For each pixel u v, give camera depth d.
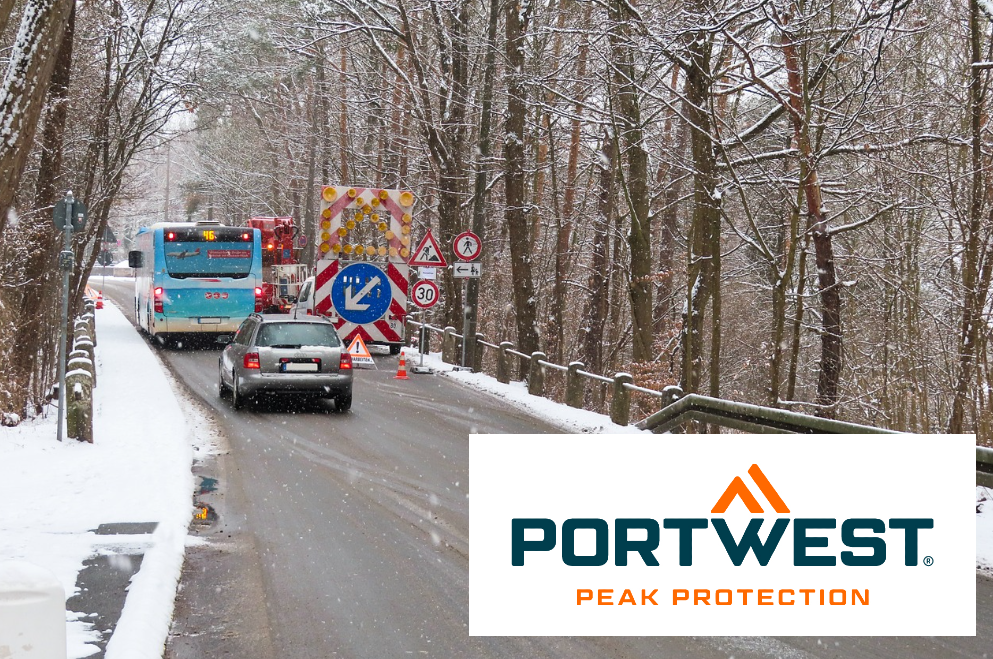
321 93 39.81
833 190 19.36
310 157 45.69
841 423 10.05
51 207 15.98
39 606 3.28
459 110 29.42
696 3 16.08
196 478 11.11
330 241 18.84
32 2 7.63
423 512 9.61
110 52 21.41
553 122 28.02
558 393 20.53
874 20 13.85
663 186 24.14
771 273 26.73
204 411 16.55
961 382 13.88
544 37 27.44
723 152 14.52
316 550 8.20
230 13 24.81
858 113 14.07
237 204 58.28
